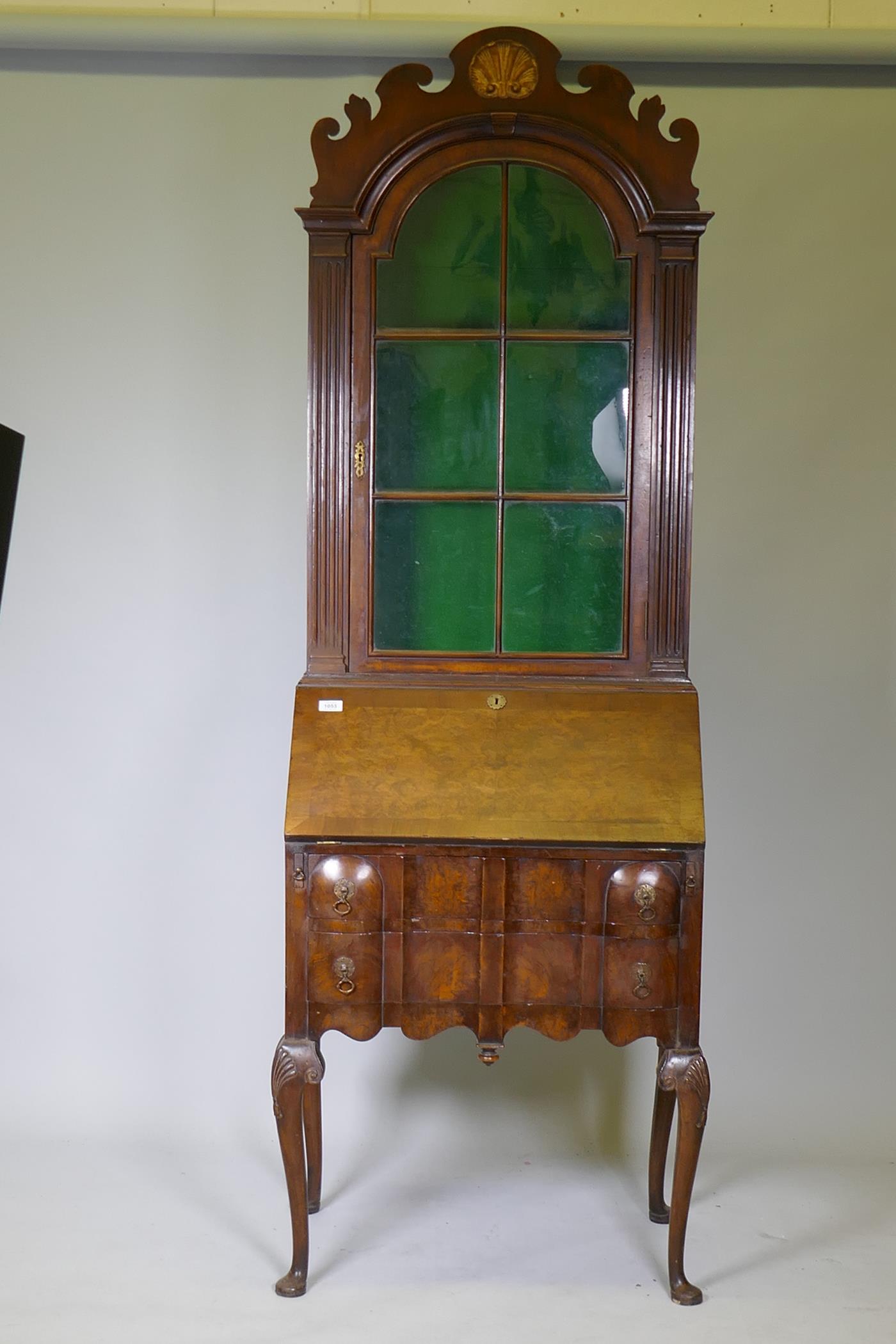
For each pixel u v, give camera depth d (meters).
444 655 2.28
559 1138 2.83
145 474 2.79
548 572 2.28
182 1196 2.58
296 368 2.78
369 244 2.23
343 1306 2.18
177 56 2.73
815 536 2.79
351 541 2.26
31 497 2.79
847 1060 2.85
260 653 2.82
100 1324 2.11
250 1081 2.85
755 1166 2.74
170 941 2.85
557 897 2.12
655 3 2.72
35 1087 2.85
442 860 2.11
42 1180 2.64
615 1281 2.28
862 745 2.82
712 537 2.79
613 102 2.19
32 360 2.77
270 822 2.84
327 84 2.74
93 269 2.76
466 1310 2.18
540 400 2.26
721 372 2.77
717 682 2.81
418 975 2.13
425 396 2.26
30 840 2.84
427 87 2.76
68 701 2.82
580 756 2.16
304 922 2.13
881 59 2.67
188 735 2.83
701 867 2.10
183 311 2.77
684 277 2.23
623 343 2.25
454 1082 2.84
